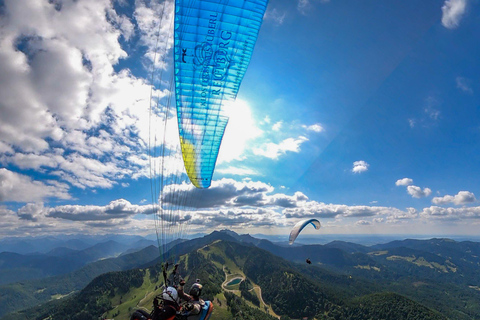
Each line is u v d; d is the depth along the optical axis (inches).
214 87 289.6
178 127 295.3
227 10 257.4
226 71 285.4
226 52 277.6
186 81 278.2
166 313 228.8
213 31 263.7
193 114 295.4
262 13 269.1
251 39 278.7
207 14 254.7
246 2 257.8
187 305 250.1
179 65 270.1
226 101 297.9
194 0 248.7
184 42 262.7
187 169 314.5
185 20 254.4
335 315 6884.8
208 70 279.7
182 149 303.9
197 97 288.8
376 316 6688.0
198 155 312.7
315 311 7165.4
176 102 285.9
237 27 269.3
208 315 255.6
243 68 289.0
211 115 300.2
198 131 303.6
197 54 269.9
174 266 268.8
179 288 261.6
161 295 241.8
